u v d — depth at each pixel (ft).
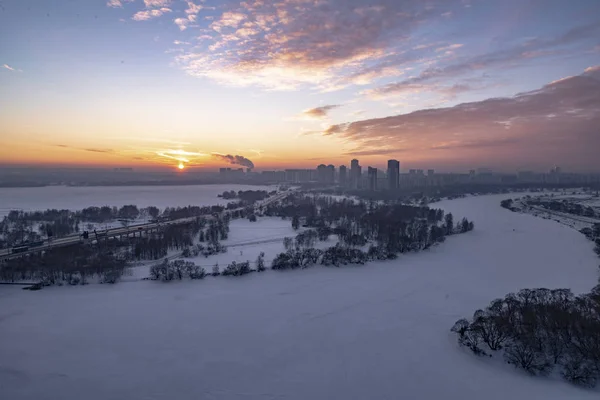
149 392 223.30
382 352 264.72
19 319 312.91
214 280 409.28
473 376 230.07
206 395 220.84
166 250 520.01
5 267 405.18
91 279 404.36
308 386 228.22
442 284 412.16
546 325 244.22
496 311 274.16
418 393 218.18
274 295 373.20
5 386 227.81
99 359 256.52
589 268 475.31
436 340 279.90
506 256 542.16
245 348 272.51
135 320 313.94
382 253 506.48
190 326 304.91
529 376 226.38
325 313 332.39
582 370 216.54
